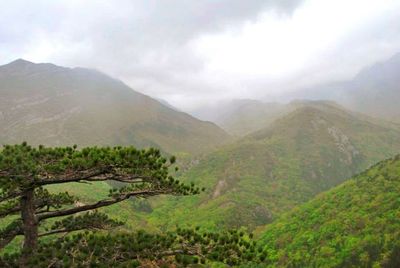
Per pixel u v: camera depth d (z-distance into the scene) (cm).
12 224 1356
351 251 9394
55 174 1179
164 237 1234
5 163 1104
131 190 1378
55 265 1162
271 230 13012
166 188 1291
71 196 1579
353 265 8825
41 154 1227
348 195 12862
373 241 9306
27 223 1277
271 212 18262
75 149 1302
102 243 1228
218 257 1141
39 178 1167
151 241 1227
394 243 8575
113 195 1370
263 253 1159
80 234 1293
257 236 13362
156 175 1216
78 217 1541
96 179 1251
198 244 1202
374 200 11462
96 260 1159
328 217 11806
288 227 12588
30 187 1199
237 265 1130
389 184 12244
